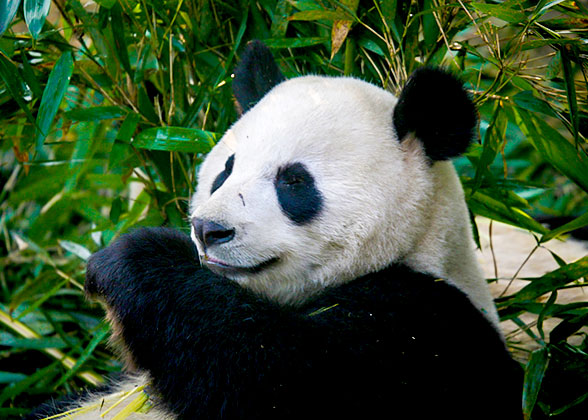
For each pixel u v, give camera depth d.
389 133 4.80
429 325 4.59
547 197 8.91
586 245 7.75
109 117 5.77
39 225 8.00
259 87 5.52
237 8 6.18
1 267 7.92
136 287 4.57
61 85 5.25
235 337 4.38
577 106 5.36
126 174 6.06
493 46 5.43
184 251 4.76
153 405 4.68
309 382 4.36
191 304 4.48
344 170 4.62
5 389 6.27
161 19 6.21
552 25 5.49
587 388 5.05
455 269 5.02
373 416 4.46
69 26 6.00
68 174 7.12
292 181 4.65
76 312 7.16
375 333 4.50
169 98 6.29
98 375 6.55
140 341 4.56
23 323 6.97
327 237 4.66
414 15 5.55
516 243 7.80
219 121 6.11
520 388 4.95
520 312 5.72
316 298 4.93
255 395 4.36
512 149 9.24
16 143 6.30
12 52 5.50
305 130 4.69
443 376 4.57
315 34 6.15
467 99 4.68
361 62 6.16
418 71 4.68
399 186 4.70
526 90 5.63
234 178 4.68
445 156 4.78
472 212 6.23
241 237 4.50
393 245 4.74
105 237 6.89
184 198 5.97
